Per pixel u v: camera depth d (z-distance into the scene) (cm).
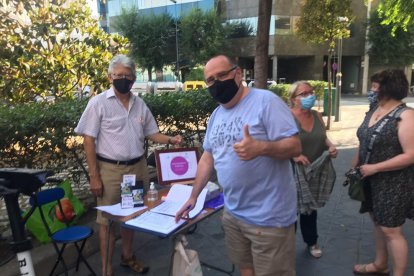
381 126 280
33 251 347
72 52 631
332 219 462
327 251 382
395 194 279
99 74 623
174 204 276
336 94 1348
